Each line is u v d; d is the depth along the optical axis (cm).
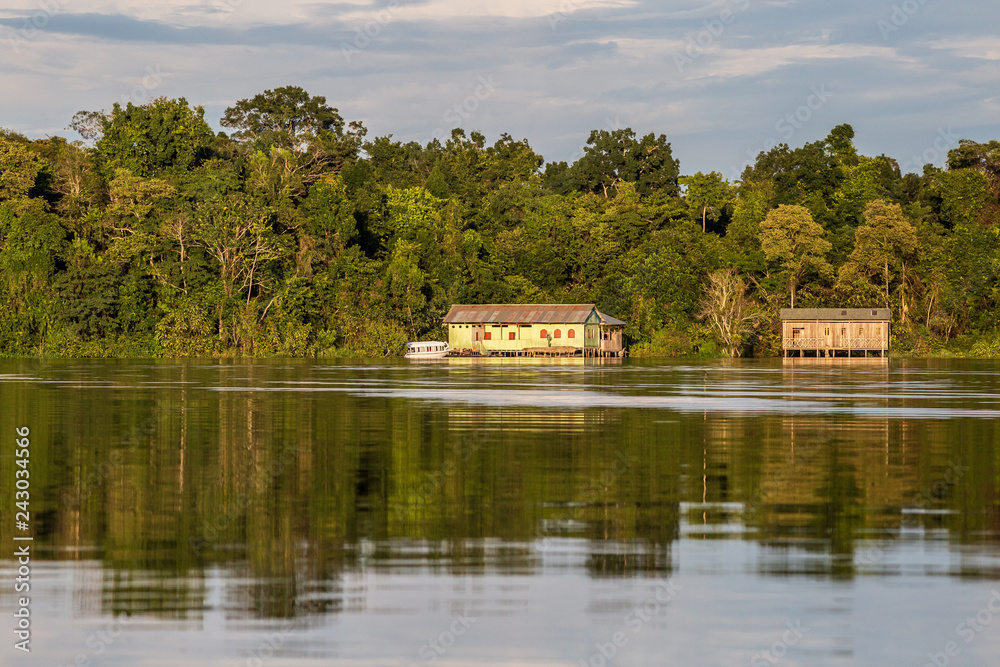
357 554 3048
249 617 2483
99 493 4012
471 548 3122
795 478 4416
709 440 5862
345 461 4941
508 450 5391
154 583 2747
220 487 4159
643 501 3872
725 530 3366
